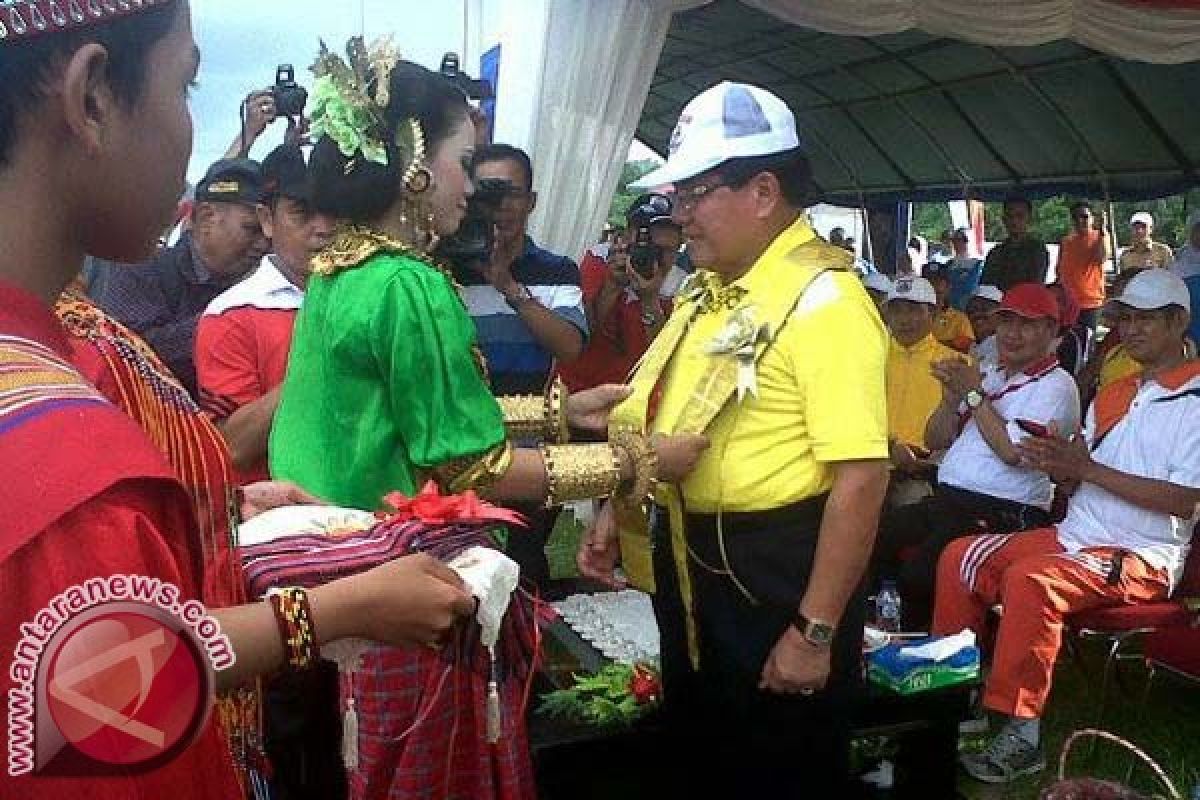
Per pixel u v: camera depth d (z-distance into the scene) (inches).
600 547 104.8
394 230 77.6
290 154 110.5
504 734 78.3
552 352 146.5
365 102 74.5
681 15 348.8
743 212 86.5
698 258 89.5
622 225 204.7
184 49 33.4
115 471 27.9
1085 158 407.2
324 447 75.4
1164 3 249.8
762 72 436.5
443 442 71.8
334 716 91.1
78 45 30.5
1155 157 377.7
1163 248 394.6
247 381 107.7
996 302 287.1
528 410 92.7
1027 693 134.0
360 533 57.4
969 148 446.0
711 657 90.0
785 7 246.8
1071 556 139.2
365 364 72.6
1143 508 142.8
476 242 136.9
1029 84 371.2
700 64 431.5
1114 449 148.9
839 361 80.9
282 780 90.8
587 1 197.3
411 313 71.6
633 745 106.3
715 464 86.0
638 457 80.0
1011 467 165.5
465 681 78.0
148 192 33.0
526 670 70.9
